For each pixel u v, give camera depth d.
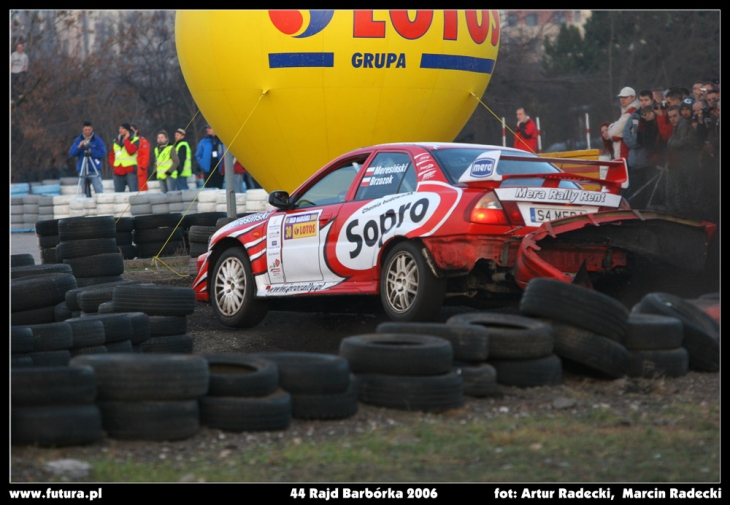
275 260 18.91
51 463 9.45
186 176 48.59
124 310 16.78
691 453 10.12
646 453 10.12
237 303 19.75
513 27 94.00
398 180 16.95
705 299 15.71
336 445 10.39
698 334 13.77
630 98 30.89
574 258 16.12
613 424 11.23
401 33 30.08
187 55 32.75
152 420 10.24
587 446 10.34
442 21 30.78
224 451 10.13
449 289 16.08
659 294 14.63
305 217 18.36
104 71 92.00
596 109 80.12
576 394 12.43
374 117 30.81
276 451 10.14
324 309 19.69
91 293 18.06
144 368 10.27
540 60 89.62
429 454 10.06
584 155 30.08
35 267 21.58
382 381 11.70
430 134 32.19
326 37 29.84
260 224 19.42
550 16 96.00
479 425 11.05
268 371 11.01
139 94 94.88
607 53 82.75
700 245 16.27
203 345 18.17
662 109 28.05
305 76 30.20
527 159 16.12
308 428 11.02
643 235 16.03
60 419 9.88
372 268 16.83
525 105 82.62
